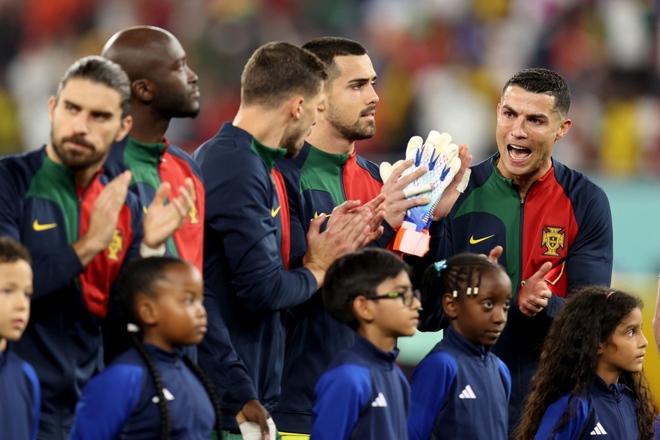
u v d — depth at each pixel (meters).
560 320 15.91
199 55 46.09
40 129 46.91
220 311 14.41
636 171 42.12
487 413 14.44
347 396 12.59
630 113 44.50
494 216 17.44
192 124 44.44
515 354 17.25
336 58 16.08
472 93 45.31
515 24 46.84
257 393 14.80
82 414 11.57
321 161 16.25
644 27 46.31
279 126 14.62
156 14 47.56
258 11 47.03
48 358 12.27
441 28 46.62
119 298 12.13
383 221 15.55
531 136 16.88
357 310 13.05
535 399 15.91
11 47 47.66
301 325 15.80
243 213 14.07
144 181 13.50
